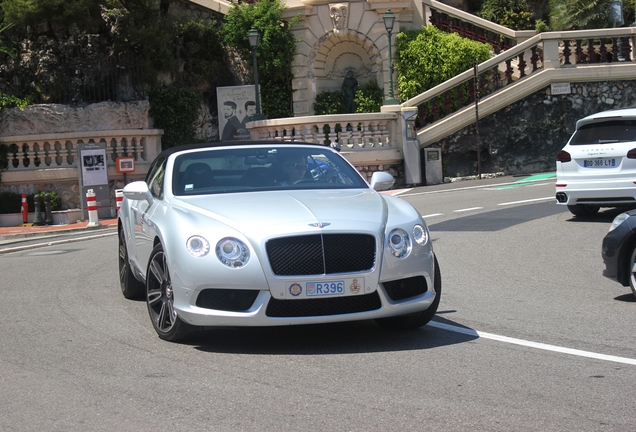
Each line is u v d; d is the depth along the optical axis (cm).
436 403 520
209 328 748
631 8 3359
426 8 3123
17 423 507
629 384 556
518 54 2673
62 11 2627
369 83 3077
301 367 616
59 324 816
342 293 644
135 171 2553
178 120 2875
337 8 3041
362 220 670
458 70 2978
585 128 1445
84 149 2381
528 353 646
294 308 643
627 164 1381
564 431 465
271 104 3102
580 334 709
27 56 2744
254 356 654
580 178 1427
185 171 797
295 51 3083
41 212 2400
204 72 3017
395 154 2616
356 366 616
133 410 523
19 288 1083
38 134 2519
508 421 483
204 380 587
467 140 2648
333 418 495
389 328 742
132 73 2792
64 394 566
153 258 721
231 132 2970
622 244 853
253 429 480
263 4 3044
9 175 2514
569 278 993
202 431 479
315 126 2617
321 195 744
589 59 2672
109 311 877
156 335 743
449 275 1041
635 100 2644
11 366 652
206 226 666
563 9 3147
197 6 3170
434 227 1516
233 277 639
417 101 2664
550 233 1352
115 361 652
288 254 642
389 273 659
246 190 771
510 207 1733
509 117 2648
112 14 2859
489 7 3509
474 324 757
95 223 2181
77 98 2712
